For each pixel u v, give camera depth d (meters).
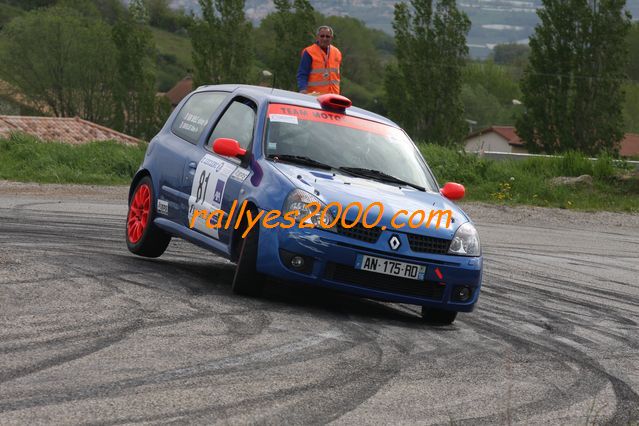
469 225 11.20
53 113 122.38
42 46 118.12
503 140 124.44
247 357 7.97
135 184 14.00
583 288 15.49
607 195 36.69
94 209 22.53
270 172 11.03
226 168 11.73
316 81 18.08
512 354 9.29
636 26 159.12
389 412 6.73
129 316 9.20
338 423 6.35
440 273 10.64
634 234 27.88
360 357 8.38
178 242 16.11
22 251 12.84
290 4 104.38
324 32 18.05
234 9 107.56
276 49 105.00
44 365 7.25
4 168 34.81
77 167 36.16
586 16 85.12
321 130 12.09
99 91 120.81
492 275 16.05
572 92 86.44
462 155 39.22
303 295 11.69
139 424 5.99
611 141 85.69
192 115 13.53
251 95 12.55
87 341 8.10
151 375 7.16
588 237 25.83
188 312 9.60
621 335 11.12
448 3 95.81
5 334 8.17
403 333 9.86
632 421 7.04
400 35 97.69
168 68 184.12
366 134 12.40
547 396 7.63
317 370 7.75
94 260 12.60
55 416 6.02
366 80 165.25
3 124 62.16
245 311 9.95
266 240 10.58
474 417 6.79
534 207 33.50
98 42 119.44
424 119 97.62
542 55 86.38
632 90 146.62
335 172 11.47
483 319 11.51
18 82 119.62
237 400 6.68
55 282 10.66
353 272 10.45
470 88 153.50
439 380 7.84
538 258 19.73
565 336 10.71
